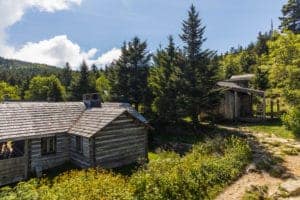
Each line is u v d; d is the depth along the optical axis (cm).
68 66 8488
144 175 1054
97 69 9006
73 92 4891
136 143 1891
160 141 2420
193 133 2530
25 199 858
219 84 3095
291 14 5281
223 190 1103
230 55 7162
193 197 1010
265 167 1345
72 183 1014
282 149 1647
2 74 10519
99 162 1688
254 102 3700
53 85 6512
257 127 2527
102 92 5028
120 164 1791
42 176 1616
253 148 1708
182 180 1073
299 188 1063
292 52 2050
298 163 1399
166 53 3012
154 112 3098
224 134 2300
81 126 1825
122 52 3525
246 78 4344
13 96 7681
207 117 3141
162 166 1237
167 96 2777
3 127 1585
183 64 2780
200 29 2738
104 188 970
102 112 1903
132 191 961
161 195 962
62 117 1941
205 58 2703
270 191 1083
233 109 3039
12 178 1564
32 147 1677
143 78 3428
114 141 1769
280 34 2245
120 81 3469
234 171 1273
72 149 1859
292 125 2116
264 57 2828
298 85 2000
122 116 1820
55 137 1814
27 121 1728
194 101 2580
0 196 891
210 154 1549
